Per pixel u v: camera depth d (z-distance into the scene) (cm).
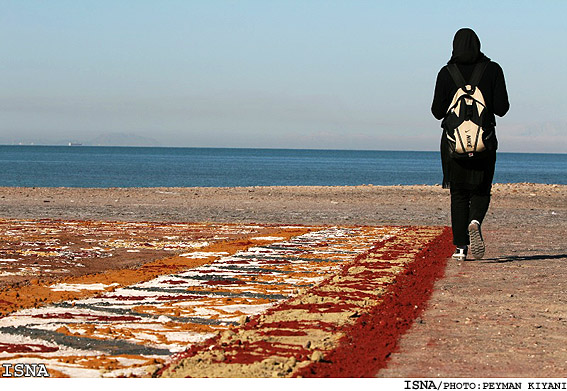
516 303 785
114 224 1733
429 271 1005
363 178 8488
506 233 1574
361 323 679
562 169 14912
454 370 540
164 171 10150
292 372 527
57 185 6066
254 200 2723
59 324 677
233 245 1314
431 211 2264
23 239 1379
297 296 811
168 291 854
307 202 2634
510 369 544
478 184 1027
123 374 523
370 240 1408
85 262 1085
